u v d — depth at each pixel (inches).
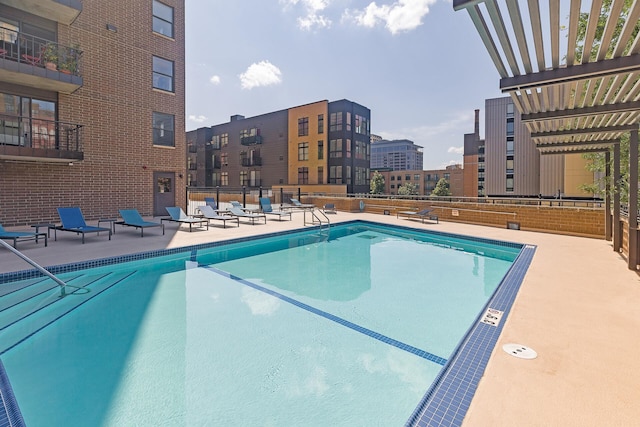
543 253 295.4
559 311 153.0
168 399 110.8
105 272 260.7
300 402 109.8
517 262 258.1
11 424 94.6
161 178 584.1
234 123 1662.2
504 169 1412.4
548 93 194.2
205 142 1774.1
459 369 104.0
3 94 422.0
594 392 91.4
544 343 121.3
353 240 441.4
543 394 90.7
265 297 215.9
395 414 104.0
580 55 161.9
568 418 80.9
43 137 452.1
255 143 1545.3
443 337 159.8
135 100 546.0
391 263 315.9
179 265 296.8
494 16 114.2
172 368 130.4
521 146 1385.3
